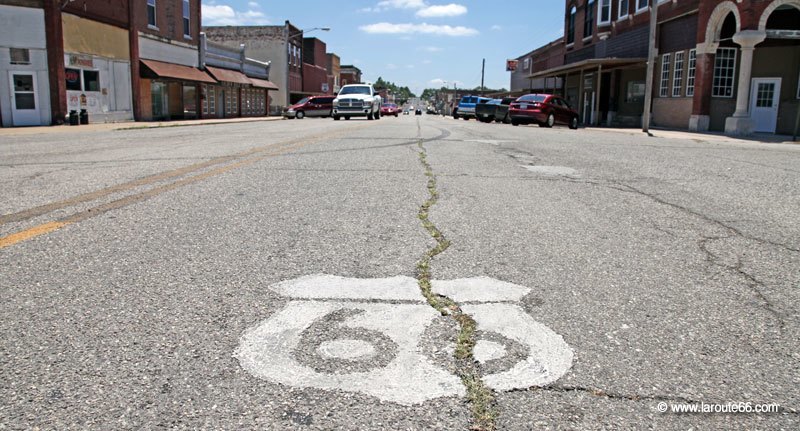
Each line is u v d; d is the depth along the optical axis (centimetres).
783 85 2200
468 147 1157
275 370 223
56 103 2377
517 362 232
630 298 307
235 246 387
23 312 273
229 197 558
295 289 307
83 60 2531
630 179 746
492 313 281
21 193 573
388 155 955
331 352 238
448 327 263
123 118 2841
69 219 458
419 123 2816
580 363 233
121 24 2800
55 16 2336
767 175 809
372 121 3180
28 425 187
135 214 479
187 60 3612
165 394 206
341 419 193
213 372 221
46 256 359
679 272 355
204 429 186
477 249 391
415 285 316
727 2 2045
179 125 2536
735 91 2261
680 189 672
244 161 842
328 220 466
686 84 2456
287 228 438
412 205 533
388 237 417
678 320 280
